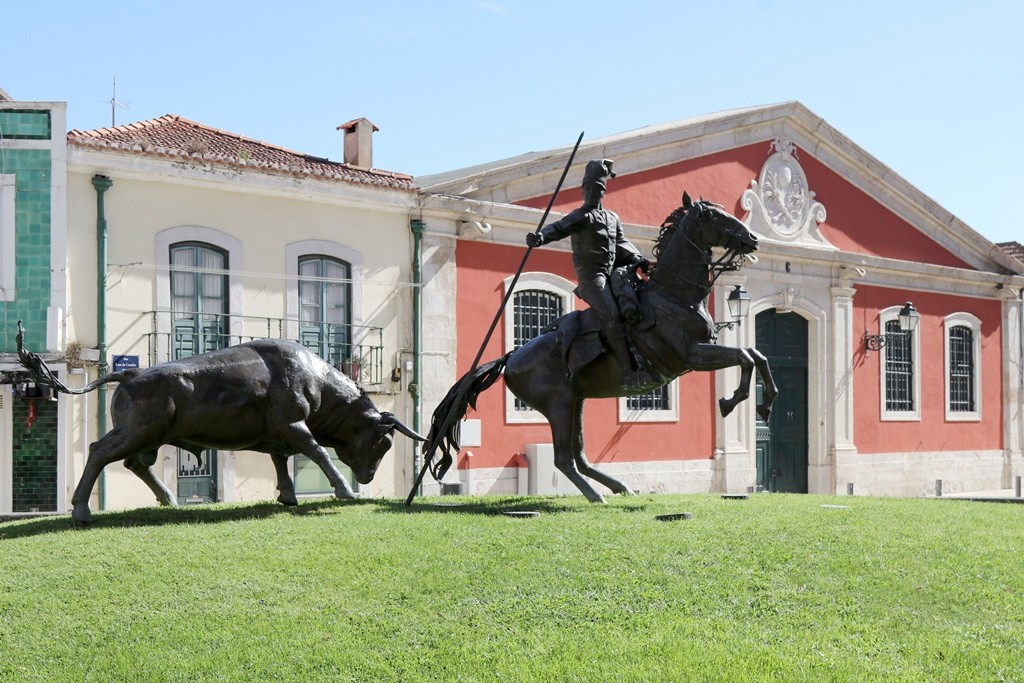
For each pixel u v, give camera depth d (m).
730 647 7.01
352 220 20.44
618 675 6.61
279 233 19.62
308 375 11.61
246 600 7.98
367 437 12.02
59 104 17.52
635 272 11.43
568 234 11.40
